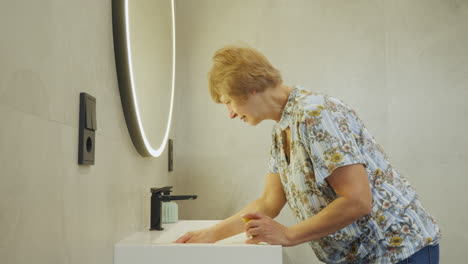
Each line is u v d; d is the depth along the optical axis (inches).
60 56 31.0
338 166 45.1
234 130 90.7
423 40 91.4
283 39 92.2
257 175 89.7
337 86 91.0
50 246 28.7
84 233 35.8
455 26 91.4
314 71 91.4
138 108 52.6
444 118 89.9
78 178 34.5
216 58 52.4
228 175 90.0
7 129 23.2
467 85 90.3
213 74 52.3
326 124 46.4
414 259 47.4
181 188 89.9
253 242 45.0
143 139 54.4
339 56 91.6
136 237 51.3
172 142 85.2
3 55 22.8
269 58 92.0
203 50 92.7
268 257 43.5
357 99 90.7
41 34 27.8
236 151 90.4
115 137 46.6
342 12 92.4
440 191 88.4
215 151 90.6
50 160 28.9
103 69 42.7
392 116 90.2
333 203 45.6
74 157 33.7
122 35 46.8
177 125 91.2
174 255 44.6
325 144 45.9
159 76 66.9
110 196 44.2
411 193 49.8
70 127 32.9
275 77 52.1
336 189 46.9
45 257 27.9
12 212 23.7
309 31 92.2
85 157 35.2
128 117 50.5
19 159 24.5
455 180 88.4
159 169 73.3
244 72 50.2
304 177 49.8
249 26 92.7
